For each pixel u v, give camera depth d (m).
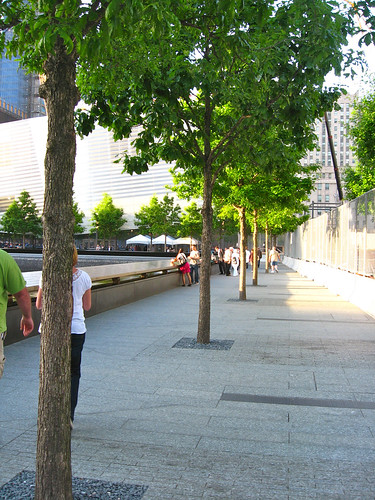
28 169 97.56
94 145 94.00
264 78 6.89
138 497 3.40
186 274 24.14
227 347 8.59
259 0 4.80
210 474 3.79
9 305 8.84
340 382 6.46
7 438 4.49
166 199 73.44
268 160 10.02
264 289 21.03
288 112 7.04
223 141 9.10
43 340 2.97
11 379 6.47
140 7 2.56
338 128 125.44
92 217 90.75
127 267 16.69
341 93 8.60
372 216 13.57
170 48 6.77
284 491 3.53
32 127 96.31
